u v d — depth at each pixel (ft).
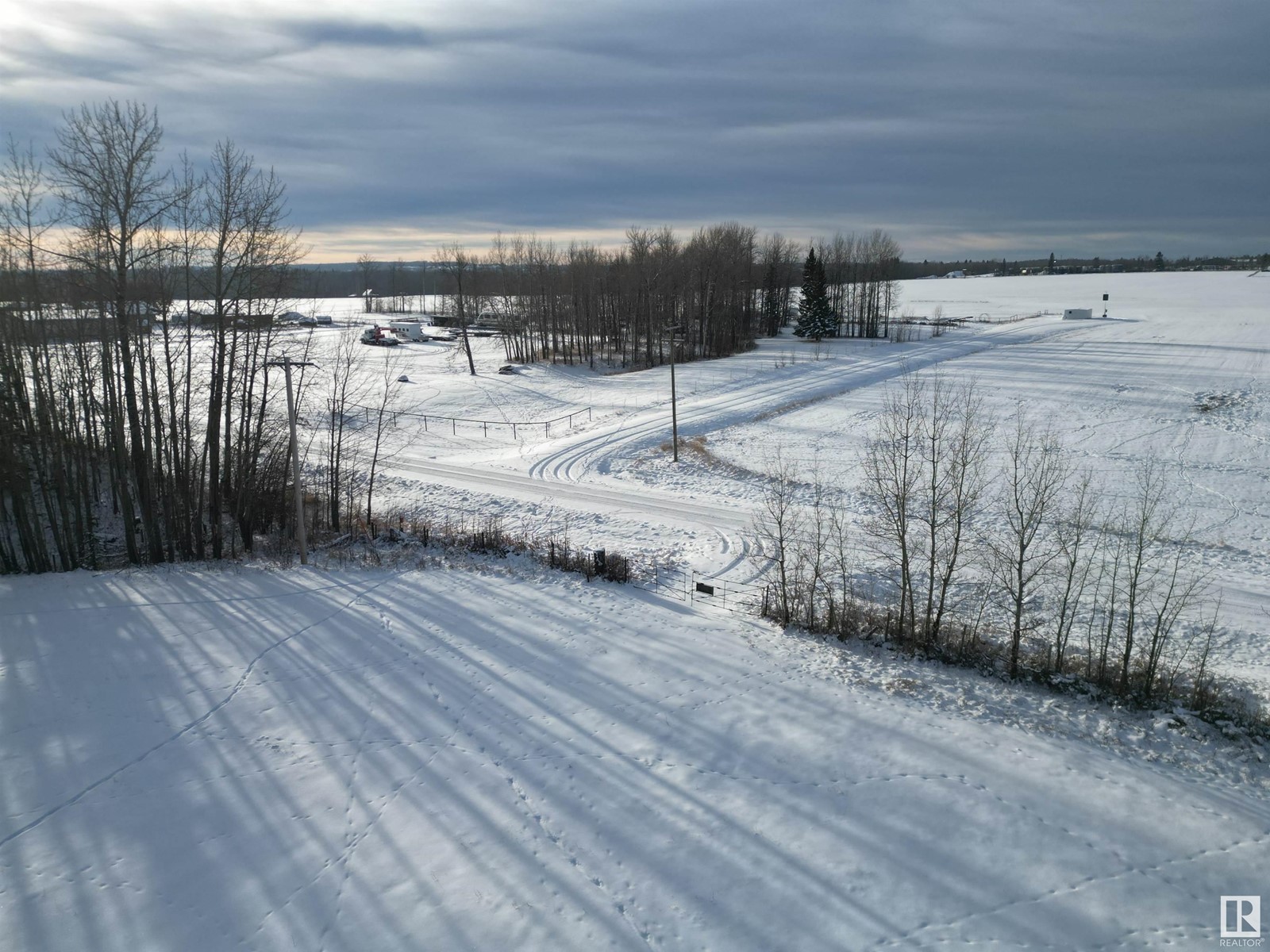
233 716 59.31
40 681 63.21
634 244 305.12
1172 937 38.81
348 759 54.24
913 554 86.58
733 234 344.49
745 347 305.12
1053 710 62.23
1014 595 73.92
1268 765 54.54
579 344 304.30
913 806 49.08
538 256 300.40
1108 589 84.12
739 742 56.59
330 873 43.65
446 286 444.55
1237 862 44.21
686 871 43.86
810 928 39.78
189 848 45.44
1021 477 123.24
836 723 59.21
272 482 107.76
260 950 38.42
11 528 99.14
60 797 49.49
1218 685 65.05
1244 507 109.29
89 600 80.12
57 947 38.50
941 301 586.45
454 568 92.38
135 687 62.95
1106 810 48.80
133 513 97.30
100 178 81.71
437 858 44.88
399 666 67.51
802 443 153.58
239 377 112.06
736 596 86.79
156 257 87.71
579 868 44.11
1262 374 209.26
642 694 63.57
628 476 136.77
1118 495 114.73
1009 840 45.96
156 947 38.55
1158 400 182.50
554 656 70.13
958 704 62.54
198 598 81.25
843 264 376.68
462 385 233.14
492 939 39.01
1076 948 38.27
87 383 94.53
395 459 150.82
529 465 144.46
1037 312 463.42
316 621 76.23
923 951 38.22
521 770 53.16
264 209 94.63
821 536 98.94
